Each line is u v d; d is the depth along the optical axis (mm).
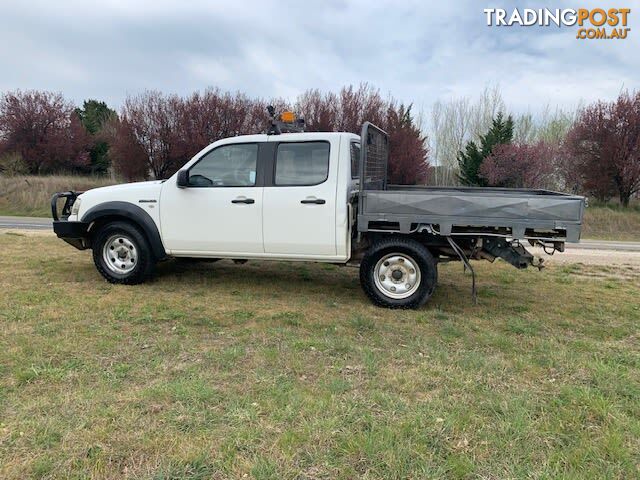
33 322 4570
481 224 4984
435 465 2498
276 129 5789
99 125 40094
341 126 25062
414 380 3484
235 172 5781
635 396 3297
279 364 3742
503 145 27000
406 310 5406
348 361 3846
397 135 25328
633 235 19516
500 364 3826
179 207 5918
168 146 25516
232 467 2455
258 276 6969
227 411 2990
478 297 6188
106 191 6215
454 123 37250
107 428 2756
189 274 6934
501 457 2588
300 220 5539
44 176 28656
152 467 2445
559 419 2971
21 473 2383
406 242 5352
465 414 2992
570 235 4781
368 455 2562
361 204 5281
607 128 22438
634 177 22172
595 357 4074
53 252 8320
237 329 4617
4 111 30984
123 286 6105
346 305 5578
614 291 6746
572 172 24234
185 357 3865
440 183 36219
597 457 2598
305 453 2578
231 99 25406
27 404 3021
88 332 4355
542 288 6820
